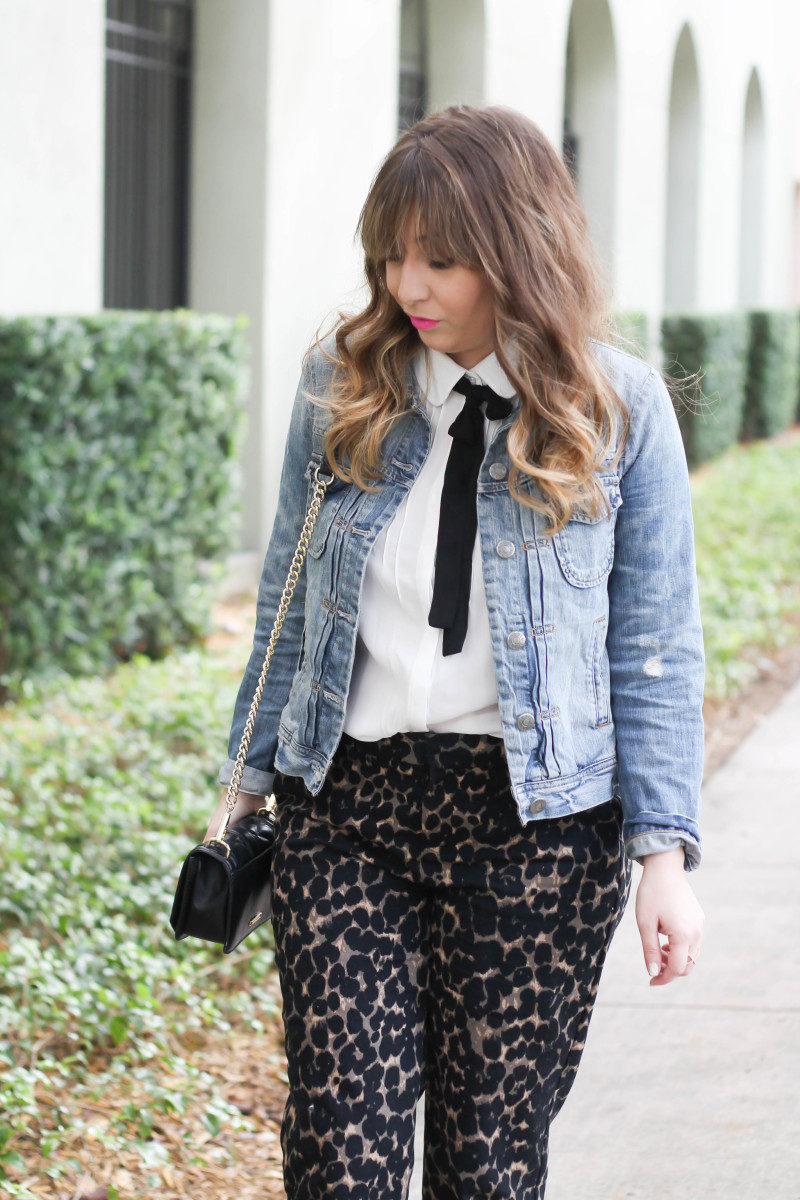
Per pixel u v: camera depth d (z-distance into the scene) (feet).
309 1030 7.04
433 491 7.08
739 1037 12.71
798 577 34.37
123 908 14.69
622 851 7.35
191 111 30.91
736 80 63.46
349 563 7.15
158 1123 11.44
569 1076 7.52
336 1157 6.91
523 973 7.09
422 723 7.00
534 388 6.75
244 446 30.91
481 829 7.02
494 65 40.55
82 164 25.59
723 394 53.52
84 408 22.54
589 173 50.47
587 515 6.95
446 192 6.61
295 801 7.41
